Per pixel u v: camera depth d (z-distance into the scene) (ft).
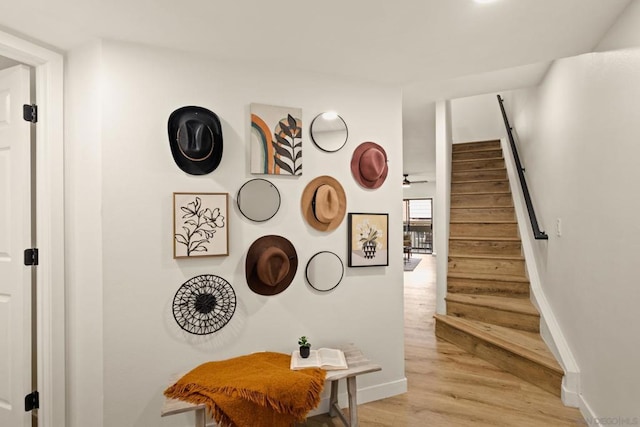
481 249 12.57
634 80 4.93
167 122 6.30
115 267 5.97
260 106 6.91
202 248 6.43
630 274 5.12
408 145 18.54
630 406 5.16
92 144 6.02
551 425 6.77
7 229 6.26
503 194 14.01
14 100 6.17
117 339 5.98
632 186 5.04
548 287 9.63
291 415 5.29
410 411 7.34
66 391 6.27
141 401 6.10
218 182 6.64
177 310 6.34
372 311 7.94
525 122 12.36
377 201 8.03
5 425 6.24
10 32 5.68
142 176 6.14
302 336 7.15
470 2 4.98
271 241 7.01
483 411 7.29
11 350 6.18
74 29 5.65
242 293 6.82
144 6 5.04
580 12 5.24
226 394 5.07
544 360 8.16
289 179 7.20
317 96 7.46
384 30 5.76
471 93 11.21
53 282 6.15
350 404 6.09
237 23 5.53
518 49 6.45
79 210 6.16
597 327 6.32
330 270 7.50
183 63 6.45
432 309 14.85
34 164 6.40
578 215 7.17
